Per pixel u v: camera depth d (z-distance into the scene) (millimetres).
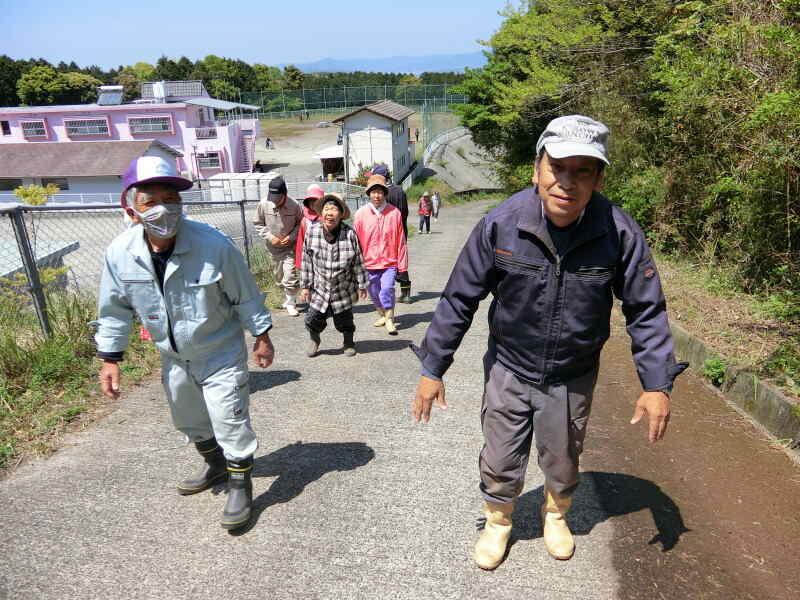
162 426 3938
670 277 6992
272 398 4449
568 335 2156
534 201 2098
